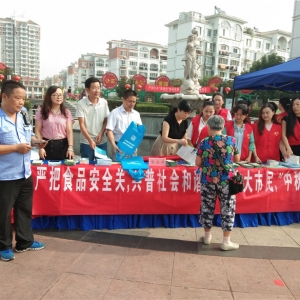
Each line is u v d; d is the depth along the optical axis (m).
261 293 2.23
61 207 3.20
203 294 2.20
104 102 3.93
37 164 3.15
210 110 3.70
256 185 3.48
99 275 2.40
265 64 30.48
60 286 2.24
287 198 3.60
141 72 70.50
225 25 52.59
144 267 2.55
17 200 2.70
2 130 2.42
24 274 2.39
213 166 2.82
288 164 3.73
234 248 2.93
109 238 3.13
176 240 3.13
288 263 2.69
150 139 7.05
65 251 2.81
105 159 3.38
